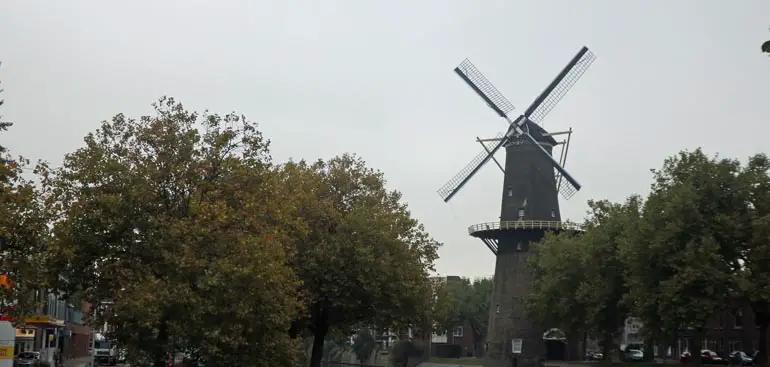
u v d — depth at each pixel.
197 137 32.50
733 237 50.91
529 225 78.06
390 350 109.06
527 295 78.62
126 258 30.77
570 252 67.06
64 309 92.88
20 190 28.47
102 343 80.50
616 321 64.00
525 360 78.44
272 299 32.72
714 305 49.12
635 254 53.31
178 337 31.12
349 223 45.00
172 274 30.00
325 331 49.28
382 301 46.16
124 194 30.88
